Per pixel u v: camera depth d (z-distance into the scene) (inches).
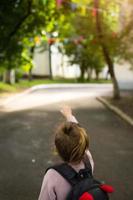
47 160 392.2
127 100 948.0
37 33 1160.2
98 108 857.5
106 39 913.5
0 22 1073.5
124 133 556.4
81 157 114.5
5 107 855.7
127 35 902.4
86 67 1790.1
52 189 113.7
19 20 1079.6
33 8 1096.8
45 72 2075.5
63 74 2121.1
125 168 367.2
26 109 820.6
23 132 550.9
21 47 1141.1
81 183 113.0
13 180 323.3
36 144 469.1
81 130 115.6
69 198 112.6
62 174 114.3
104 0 914.1
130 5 872.9
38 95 1160.2
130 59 932.0
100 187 113.1
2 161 386.9
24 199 280.7
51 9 1096.8
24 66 1210.6
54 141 116.3
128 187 311.1
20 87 1359.5
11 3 1058.7
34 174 341.7
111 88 1459.2
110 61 969.5
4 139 500.1
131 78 1267.2
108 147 459.5
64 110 139.3
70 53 1733.5
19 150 437.7
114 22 919.7
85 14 940.0
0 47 1111.0
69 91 1316.4
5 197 283.6
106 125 627.8
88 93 1237.7
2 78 1526.8
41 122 642.8
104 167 369.7
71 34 1262.3
